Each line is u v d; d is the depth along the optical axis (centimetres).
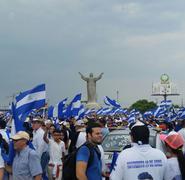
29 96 1180
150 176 654
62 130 1461
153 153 662
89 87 6375
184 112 3133
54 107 2577
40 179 859
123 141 1398
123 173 656
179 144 695
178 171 682
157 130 1520
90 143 731
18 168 857
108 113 4416
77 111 2720
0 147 873
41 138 1336
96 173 724
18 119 1058
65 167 733
